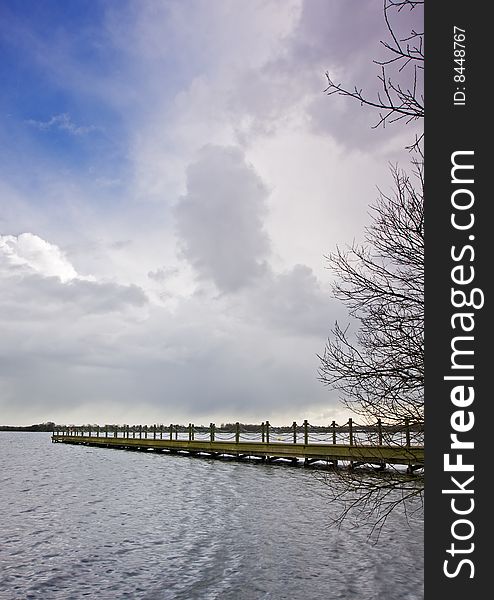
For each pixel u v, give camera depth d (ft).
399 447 19.33
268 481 80.43
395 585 30.35
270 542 40.96
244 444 112.98
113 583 31.94
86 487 78.48
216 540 42.14
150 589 30.73
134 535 44.57
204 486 76.69
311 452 94.38
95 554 38.50
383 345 19.25
